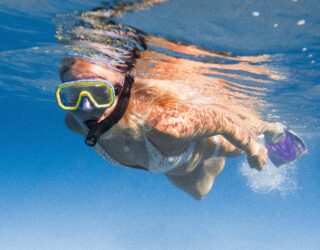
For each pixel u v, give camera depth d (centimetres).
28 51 247
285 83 241
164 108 121
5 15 184
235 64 203
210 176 190
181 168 154
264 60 194
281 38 166
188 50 187
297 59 191
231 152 176
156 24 161
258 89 255
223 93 262
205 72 220
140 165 135
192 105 130
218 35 167
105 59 201
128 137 122
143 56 198
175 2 142
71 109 112
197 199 193
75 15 163
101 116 112
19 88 478
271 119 371
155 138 123
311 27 154
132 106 116
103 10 153
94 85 109
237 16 149
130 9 150
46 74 320
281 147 269
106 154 133
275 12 144
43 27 187
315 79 231
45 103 658
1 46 249
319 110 337
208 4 141
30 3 163
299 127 453
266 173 419
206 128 131
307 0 135
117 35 176
